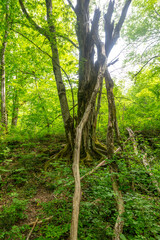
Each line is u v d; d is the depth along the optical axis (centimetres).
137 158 330
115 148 516
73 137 521
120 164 302
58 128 769
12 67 813
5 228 247
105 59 339
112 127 310
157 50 858
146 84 815
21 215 273
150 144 580
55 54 533
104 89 720
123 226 222
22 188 379
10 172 440
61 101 538
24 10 504
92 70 550
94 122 548
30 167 466
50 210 277
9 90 938
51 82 820
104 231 212
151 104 664
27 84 972
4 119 726
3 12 484
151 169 283
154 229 199
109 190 259
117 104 767
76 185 174
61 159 472
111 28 464
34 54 606
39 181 409
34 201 328
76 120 524
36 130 757
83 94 536
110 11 461
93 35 438
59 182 282
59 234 212
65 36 508
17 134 687
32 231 242
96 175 326
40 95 759
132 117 710
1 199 334
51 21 473
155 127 638
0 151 545
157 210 240
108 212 248
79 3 520
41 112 702
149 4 831
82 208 255
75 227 147
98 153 519
